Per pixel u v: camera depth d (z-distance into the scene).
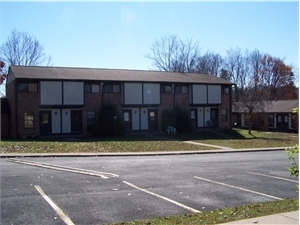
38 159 18.12
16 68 32.81
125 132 35.00
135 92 34.81
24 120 30.78
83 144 25.30
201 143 28.89
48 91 31.11
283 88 64.75
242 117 48.97
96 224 7.29
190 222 7.31
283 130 44.38
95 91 33.59
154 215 7.97
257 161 18.08
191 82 37.22
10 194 9.61
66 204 8.73
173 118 36.59
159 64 61.22
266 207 8.57
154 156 20.88
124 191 10.23
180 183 11.57
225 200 9.43
